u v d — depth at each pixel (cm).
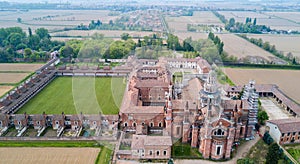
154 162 8156
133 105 8562
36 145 9025
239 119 8725
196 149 8544
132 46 11081
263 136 9519
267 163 7719
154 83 8125
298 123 9675
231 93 12600
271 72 18112
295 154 8869
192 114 8012
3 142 9200
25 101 12500
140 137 8306
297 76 17362
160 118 8531
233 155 8544
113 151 8562
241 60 19512
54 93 13550
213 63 9219
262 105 12600
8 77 16062
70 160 8244
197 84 7644
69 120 10325
